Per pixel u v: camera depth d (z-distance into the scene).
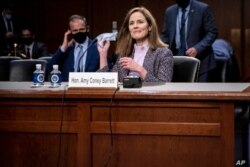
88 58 4.12
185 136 2.50
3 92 2.58
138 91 2.52
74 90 2.56
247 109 3.50
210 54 4.66
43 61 4.16
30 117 2.61
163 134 2.51
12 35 7.07
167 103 2.49
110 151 2.56
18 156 2.64
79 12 8.44
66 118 2.57
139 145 2.55
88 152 2.57
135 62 3.13
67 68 4.15
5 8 7.77
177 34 4.70
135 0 8.31
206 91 2.51
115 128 2.54
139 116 2.53
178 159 2.53
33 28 8.49
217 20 8.10
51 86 2.85
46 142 2.62
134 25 3.29
